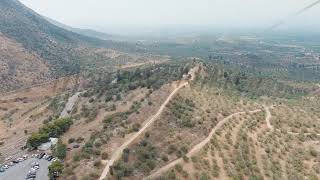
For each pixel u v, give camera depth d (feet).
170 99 646.74
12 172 555.28
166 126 557.74
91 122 645.92
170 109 609.01
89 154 487.61
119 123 578.25
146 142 509.35
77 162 474.08
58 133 654.12
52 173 472.03
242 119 652.07
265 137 612.70
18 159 597.11
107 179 437.17
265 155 556.92
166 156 483.51
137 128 546.67
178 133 541.34
